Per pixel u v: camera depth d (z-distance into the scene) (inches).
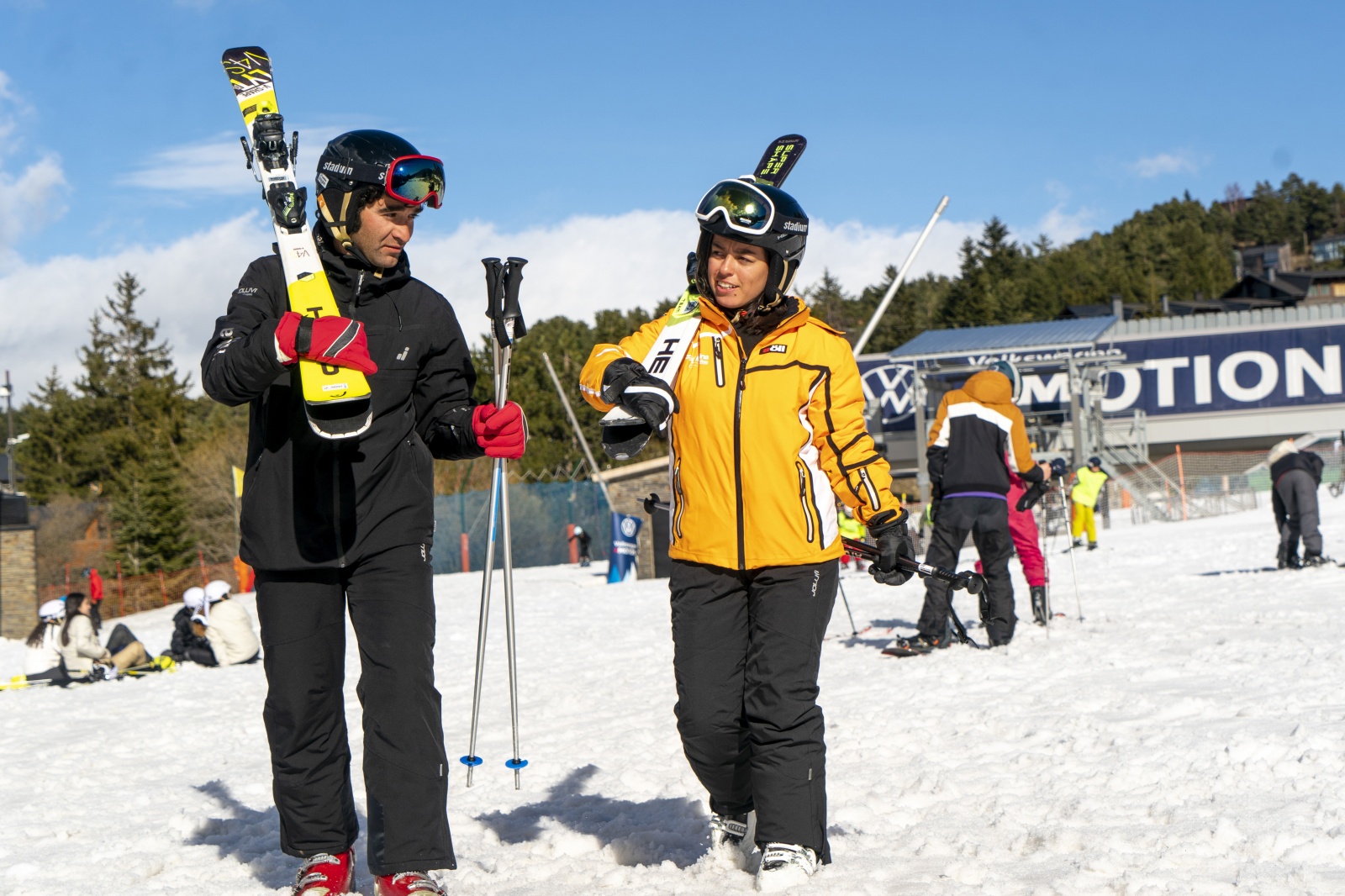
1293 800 151.6
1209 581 486.9
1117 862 130.2
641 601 727.1
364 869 144.8
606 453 126.3
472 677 390.0
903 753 206.5
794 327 134.3
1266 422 1994.3
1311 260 7549.2
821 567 133.8
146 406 2972.4
